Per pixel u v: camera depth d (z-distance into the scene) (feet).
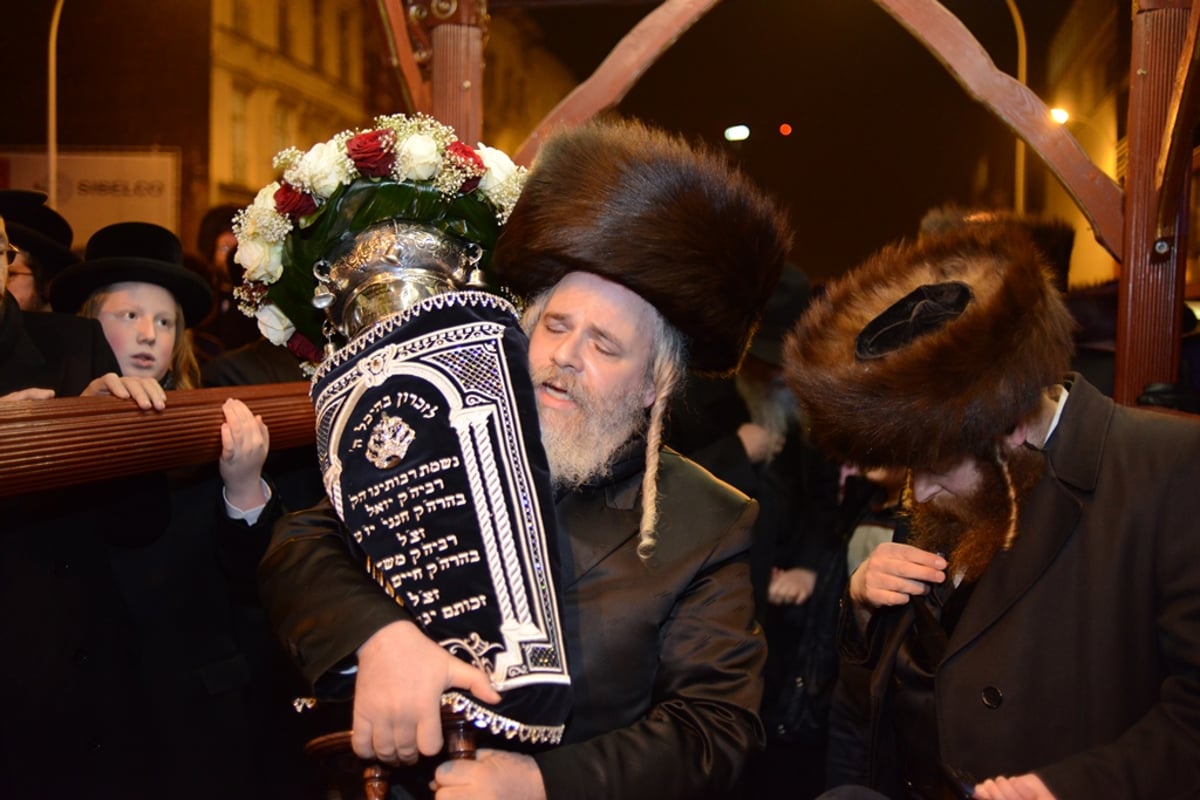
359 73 25.08
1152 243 7.71
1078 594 4.63
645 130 4.75
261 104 23.26
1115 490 4.66
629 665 4.32
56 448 4.33
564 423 4.49
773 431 10.20
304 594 3.85
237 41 22.63
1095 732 4.52
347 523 3.75
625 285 4.39
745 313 4.67
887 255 4.98
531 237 4.48
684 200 4.40
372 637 3.56
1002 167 26.48
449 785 3.57
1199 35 6.42
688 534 4.60
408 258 4.60
